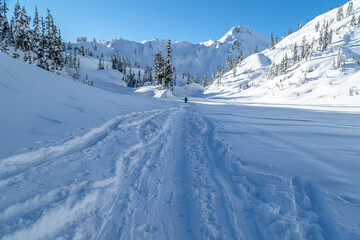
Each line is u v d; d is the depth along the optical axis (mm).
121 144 5320
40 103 6957
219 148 5707
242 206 3090
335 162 4238
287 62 76125
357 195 2908
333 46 70062
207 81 121625
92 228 2506
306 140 6332
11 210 2320
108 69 121312
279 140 6383
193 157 5238
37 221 2246
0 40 38094
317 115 15203
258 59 112250
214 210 3006
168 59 44219
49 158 3842
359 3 122188
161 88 47000
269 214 2715
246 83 78750
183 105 21859
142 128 7574
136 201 3189
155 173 4230
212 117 12625
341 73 47594
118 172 3828
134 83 85375
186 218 2893
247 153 5094
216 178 4023
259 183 3643
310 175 3645
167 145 6227
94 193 3006
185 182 3936
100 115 7969
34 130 4824
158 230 2639
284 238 2348
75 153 4266
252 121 10914
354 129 8406
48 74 12148
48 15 30297
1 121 4715
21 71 9562
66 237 2268
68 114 6902
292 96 45688
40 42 29703
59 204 2559
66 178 3213
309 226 2496
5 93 6508
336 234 2271
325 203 2771
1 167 3078
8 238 1978
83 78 81250
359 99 30969
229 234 2529
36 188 2793
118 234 2484
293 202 2875
